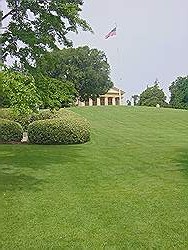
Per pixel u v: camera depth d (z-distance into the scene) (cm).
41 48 1023
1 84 786
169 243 553
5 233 594
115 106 4125
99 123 2730
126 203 747
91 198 783
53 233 594
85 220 651
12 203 750
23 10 1036
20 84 797
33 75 989
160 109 3875
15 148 1470
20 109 795
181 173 1025
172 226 621
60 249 535
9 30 1002
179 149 1458
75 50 5638
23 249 536
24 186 884
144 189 854
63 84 1053
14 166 1112
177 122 2908
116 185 895
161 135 2109
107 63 5997
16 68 983
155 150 1432
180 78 6681
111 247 541
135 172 1042
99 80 5788
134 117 3180
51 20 1032
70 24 1077
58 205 736
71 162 1177
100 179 959
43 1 1041
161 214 680
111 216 670
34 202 756
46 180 945
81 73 5584
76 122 1700
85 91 5812
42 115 1794
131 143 1698
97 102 7144
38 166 1112
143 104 6919
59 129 1658
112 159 1238
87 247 542
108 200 768
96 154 1338
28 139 1691
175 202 752
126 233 592
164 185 890
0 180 943
